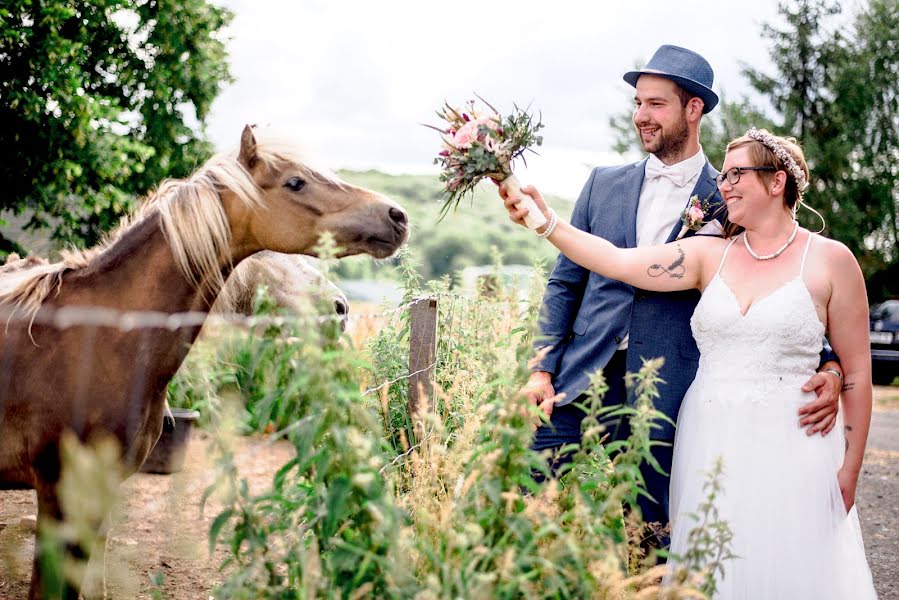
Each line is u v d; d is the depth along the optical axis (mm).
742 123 18344
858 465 2709
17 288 2611
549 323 3227
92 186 12242
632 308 3084
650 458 2146
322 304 2025
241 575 1928
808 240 2768
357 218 2781
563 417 3141
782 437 2654
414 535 2141
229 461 1981
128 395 2521
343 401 1950
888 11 18234
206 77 15117
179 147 15133
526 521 1920
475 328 4270
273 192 2740
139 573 3332
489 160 2730
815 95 18516
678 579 2057
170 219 2598
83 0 13102
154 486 4453
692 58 3059
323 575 1893
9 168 11141
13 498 4770
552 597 1896
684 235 3039
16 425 2498
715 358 2785
